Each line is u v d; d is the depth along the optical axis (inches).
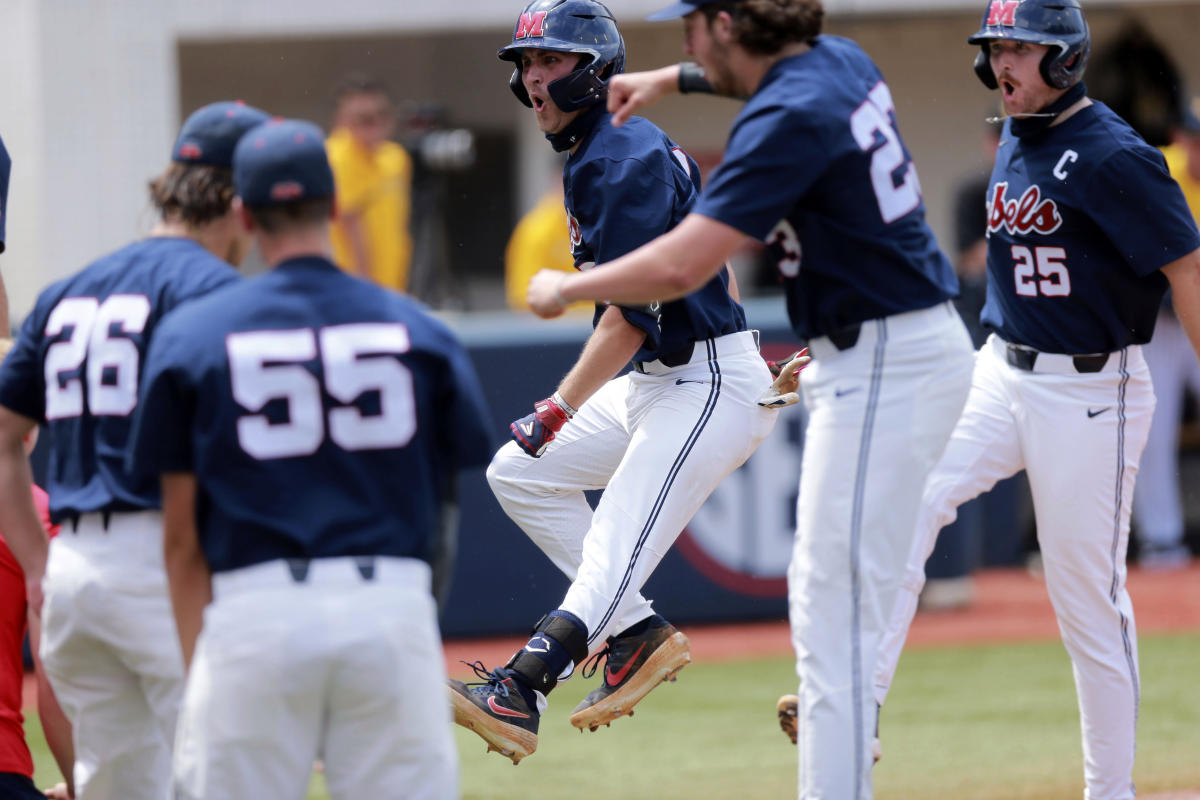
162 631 478.0
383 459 418.3
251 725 408.8
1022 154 586.9
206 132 498.0
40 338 494.9
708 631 1179.9
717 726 909.2
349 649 406.9
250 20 1600.6
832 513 490.6
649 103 505.0
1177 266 563.8
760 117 460.4
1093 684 599.2
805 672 497.7
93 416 479.2
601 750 861.8
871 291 482.6
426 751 419.8
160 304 477.7
